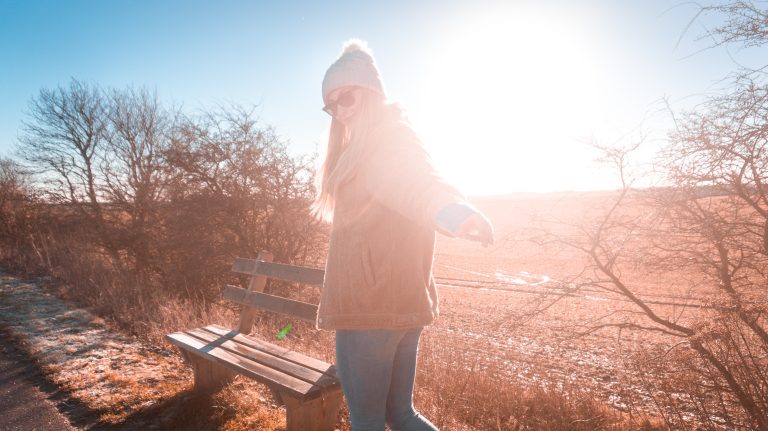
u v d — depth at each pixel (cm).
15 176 1457
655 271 342
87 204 1286
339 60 139
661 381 349
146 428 273
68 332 458
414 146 114
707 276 327
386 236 130
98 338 441
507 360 539
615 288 382
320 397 228
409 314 134
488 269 3184
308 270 306
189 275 955
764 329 294
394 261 131
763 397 289
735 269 319
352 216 131
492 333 700
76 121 1395
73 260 802
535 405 402
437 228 97
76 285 673
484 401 376
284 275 323
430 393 351
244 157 935
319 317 144
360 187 126
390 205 109
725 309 299
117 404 299
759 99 265
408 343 152
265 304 326
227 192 951
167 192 1016
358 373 139
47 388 326
